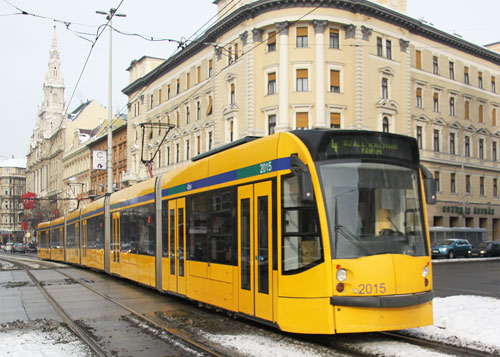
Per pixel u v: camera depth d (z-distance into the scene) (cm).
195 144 4628
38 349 825
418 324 818
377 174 847
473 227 4862
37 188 11938
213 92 4288
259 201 939
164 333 946
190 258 1223
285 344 833
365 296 783
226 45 4062
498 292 1631
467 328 885
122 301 1398
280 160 891
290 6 3588
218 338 889
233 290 1009
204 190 1167
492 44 5731
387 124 3966
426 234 862
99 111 10112
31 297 1541
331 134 834
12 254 7194
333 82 3666
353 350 790
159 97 5412
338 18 3641
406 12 4241
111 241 2058
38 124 12581
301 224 834
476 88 4969
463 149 4772
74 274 2400
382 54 3944
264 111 3678
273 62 3644
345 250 795
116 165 6700
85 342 883
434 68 4569
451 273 2519
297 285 826
